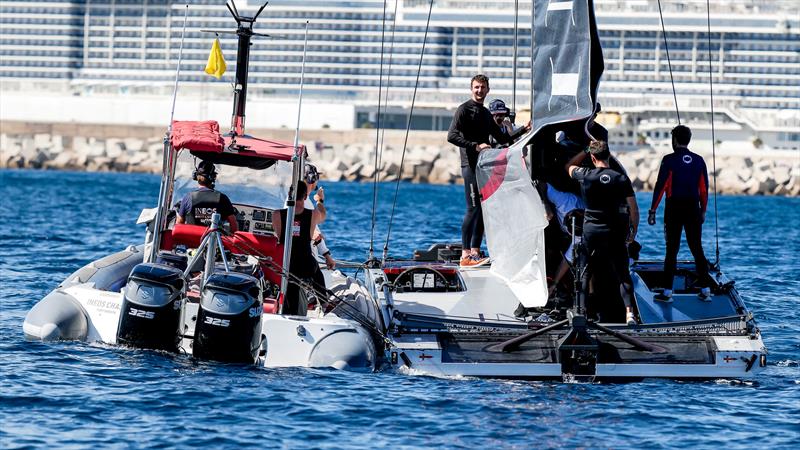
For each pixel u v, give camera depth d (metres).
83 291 48.03
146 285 42.84
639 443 35.47
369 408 38.78
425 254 57.16
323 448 34.31
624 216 43.84
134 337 43.03
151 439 34.62
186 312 45.94
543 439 35.69
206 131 49.12
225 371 42.91
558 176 47.28
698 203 47.69
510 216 45.41
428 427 36.81
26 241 102.38
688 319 46.25
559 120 44.75
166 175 48.47
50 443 33.91
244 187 53.56
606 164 43.91
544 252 43.81
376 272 51.84
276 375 42.69
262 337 44.31
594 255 44.03
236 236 47.34
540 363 42.78
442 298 47.88
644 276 51.72
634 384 42.91
